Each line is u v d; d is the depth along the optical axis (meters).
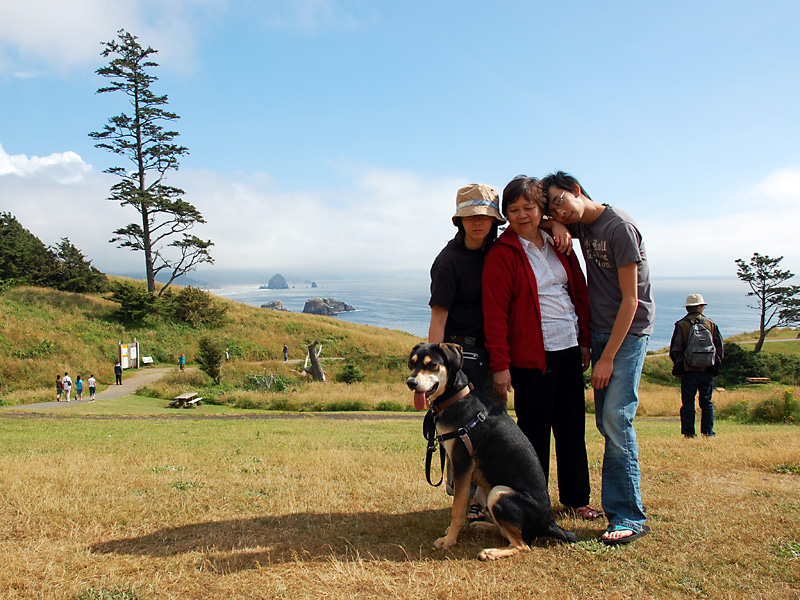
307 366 29.88
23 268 42.88
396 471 5.90
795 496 4.66
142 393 25.12
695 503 4.50
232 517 4.30
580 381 4.34
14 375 27.36
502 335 3.98
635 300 3.81
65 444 8.62
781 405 13.64
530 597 3.01
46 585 3.11
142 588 3.10
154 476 5.50
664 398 19.22
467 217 3.99
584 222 4.06
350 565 3.38
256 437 9.99
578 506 4.44
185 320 42.28
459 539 3.91
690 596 2.99
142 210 44.44
